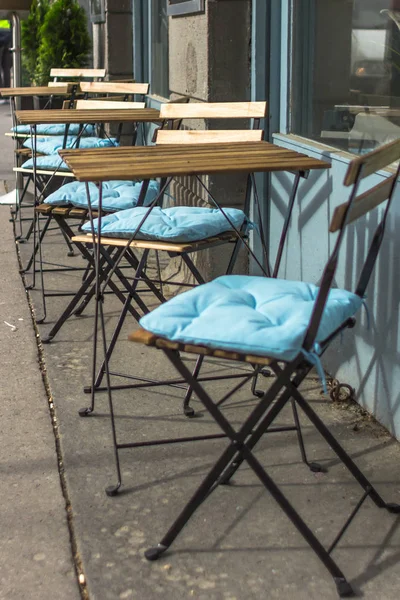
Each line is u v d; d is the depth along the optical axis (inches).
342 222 75.9
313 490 103.7
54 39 317.4
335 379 133.8
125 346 153.5
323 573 87.5
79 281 195.5
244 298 90.7
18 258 216.4
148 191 154.2
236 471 108.5
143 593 84.4
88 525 96.3
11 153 389.1
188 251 116.9
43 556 90.7
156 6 237.6
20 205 232.1
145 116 160.9
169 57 204.8
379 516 97.9
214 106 140.6
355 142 131.7
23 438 118.1
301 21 150.2
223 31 160.7
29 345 155.0
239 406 128.0
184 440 109.4
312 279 141.9
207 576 87.0
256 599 83.4
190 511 89.7
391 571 87.7
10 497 102.4
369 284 120.6
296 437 117.6
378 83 124.0
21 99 308.5
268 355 78.5
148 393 132.9
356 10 130.3
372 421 121.9
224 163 105.2
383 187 88.2
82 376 140.1
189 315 85.0
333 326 85.9
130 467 109.4
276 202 158.7
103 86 208.8
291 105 155.9
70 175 173.8
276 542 93.0
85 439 117.4
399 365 113.3
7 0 283.7
